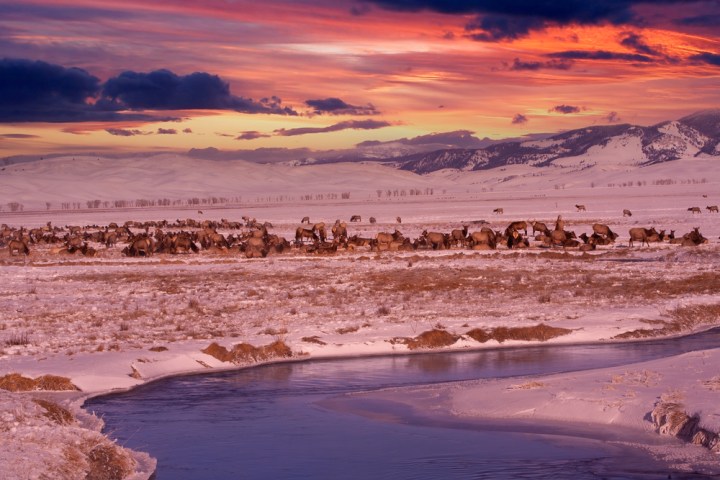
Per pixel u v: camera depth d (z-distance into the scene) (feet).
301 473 59.93
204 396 86.84
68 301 167.12
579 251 269.44
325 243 291.58
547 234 293.64
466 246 293.84
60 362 97.50
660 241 291.38
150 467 60.80
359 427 72.74
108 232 416.05
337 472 59.93
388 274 203.00
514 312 141.38
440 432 70.28
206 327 129.29
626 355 108.78
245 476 59.57
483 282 185.47
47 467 53.88
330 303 157.79
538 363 104.32
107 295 176.65
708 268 203.51
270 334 120.88
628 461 60.54
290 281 195.42
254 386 92.22
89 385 89.40
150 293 179.73
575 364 102.89
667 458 60.85
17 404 66.85
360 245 308.40
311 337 116.98
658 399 72.02
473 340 119.03
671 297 157.17
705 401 69.31
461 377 96.12
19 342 112.06
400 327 124.16
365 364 105.81
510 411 75.36
